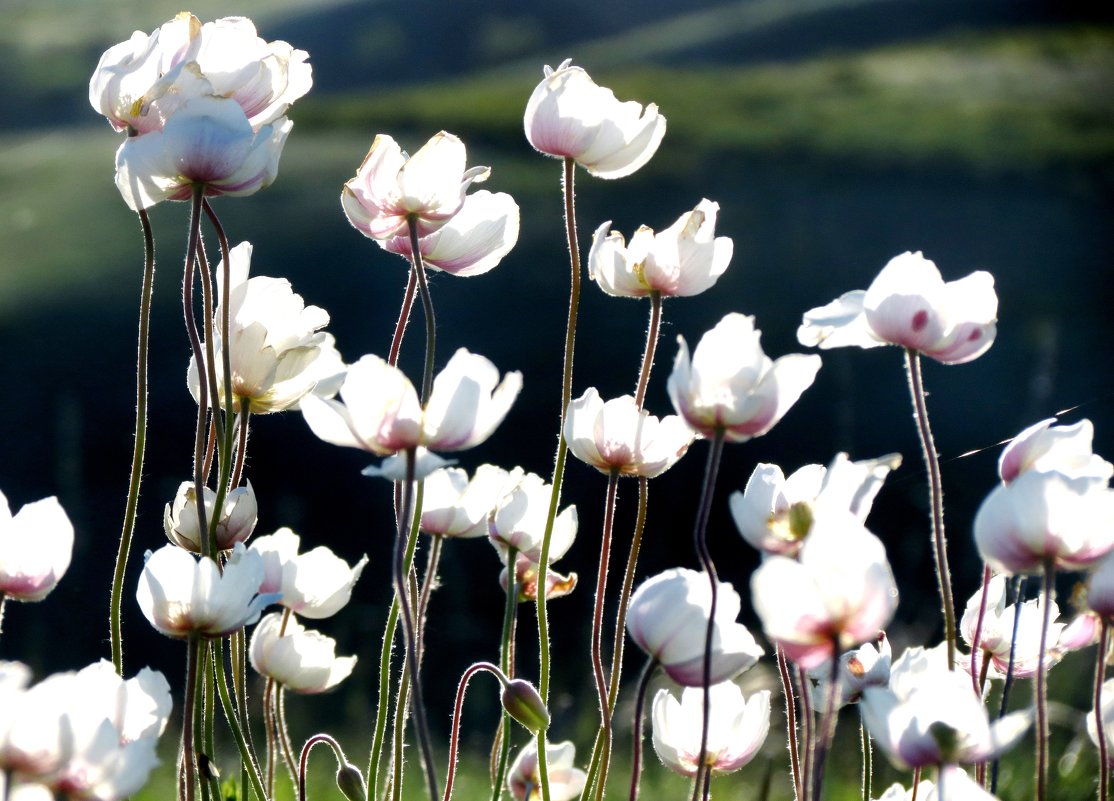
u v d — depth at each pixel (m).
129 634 13.70
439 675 12.34
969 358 2.97
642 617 2.67
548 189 36.72
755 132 43.59
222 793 3.52
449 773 3.24
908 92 49.62
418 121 50.00
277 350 3.39
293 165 39.09
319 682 3.42
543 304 27.05
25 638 13.18
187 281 3.06
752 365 2.58
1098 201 35.59
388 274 28.72
